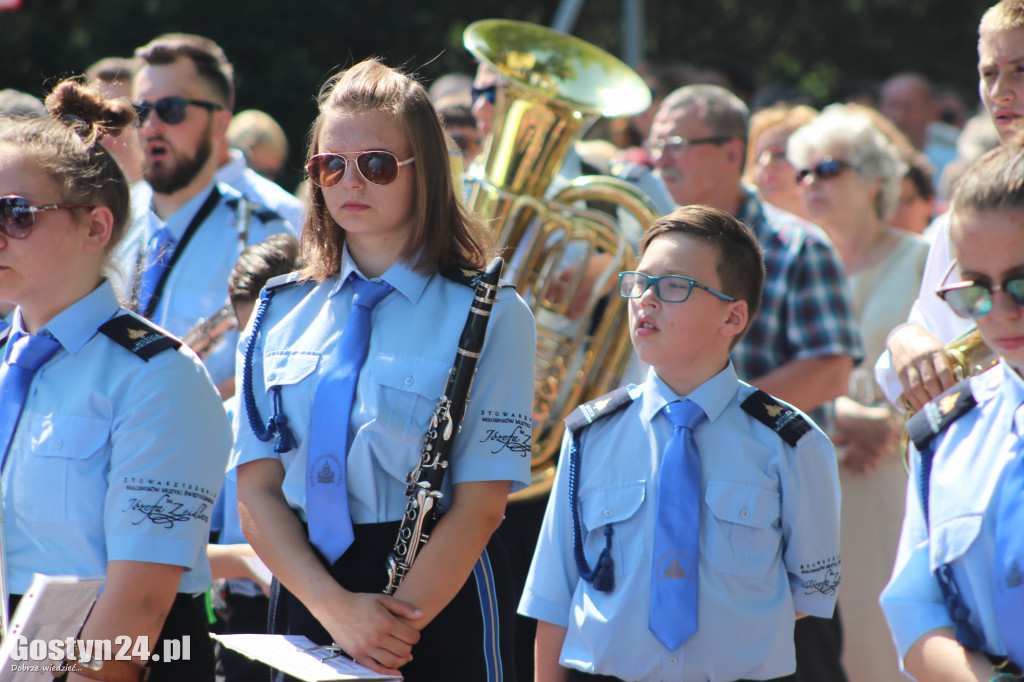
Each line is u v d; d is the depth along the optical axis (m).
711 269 4.98
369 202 4.68
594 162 8.99
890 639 8.02
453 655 4.62
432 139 4.81
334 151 4.71
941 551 4.02
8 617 4.48
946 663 3.94
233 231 7.49
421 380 4.55
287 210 7.91
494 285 4.55
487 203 7.18
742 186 8.30
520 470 4.66
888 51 30.38
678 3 28.50
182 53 7.56
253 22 20.70
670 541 4.75
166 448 4.62
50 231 4.62
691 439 4.93
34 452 4.59
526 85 7.09
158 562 4.53
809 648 6.76
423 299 4.75
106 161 4.90
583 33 28.66
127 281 6.62
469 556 4.53
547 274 7.36
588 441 5.15
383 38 22.09
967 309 3.86
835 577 4.95
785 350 7.56
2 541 4.52
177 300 7.31
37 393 4.69
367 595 4.38
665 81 12.62
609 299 7.40
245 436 4.81
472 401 4.65
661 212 8.48
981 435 4.07
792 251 7.62
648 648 4.70
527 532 7.25
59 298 4.75
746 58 29.55
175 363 4.74
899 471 8.21
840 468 8.19
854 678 8.09
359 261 4.90
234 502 6.37
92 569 4.58
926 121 18.33
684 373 5.03
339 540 4.49
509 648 4.93
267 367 4.79
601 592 4.85
